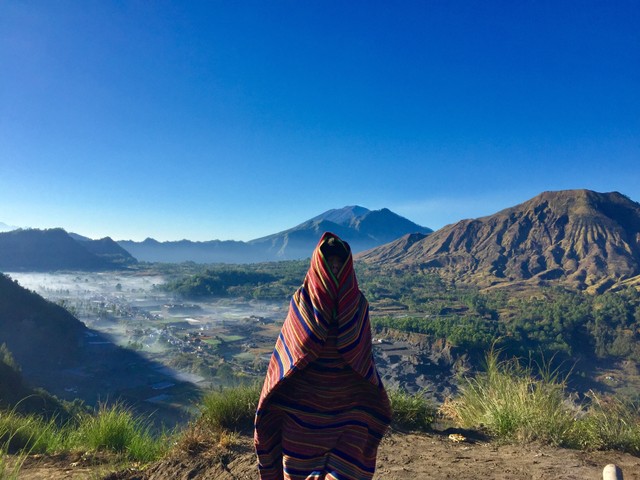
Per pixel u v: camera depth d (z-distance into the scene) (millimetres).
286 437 2486
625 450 4855
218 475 4242
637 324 124875
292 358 2445
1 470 4555
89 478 4574
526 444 5039
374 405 2518
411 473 4094
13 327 108938
